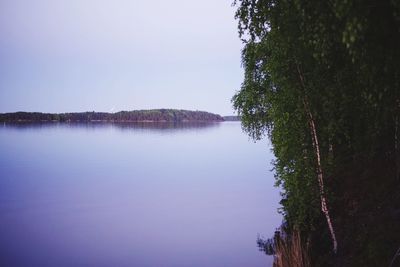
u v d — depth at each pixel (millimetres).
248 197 34562
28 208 29844
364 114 9852
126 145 114625
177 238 21078
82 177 49031
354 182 13734
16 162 66625
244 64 21656
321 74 10031
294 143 11203
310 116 10766
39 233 22453
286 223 19812
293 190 11547
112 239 21094
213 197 34656
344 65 8555
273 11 8516
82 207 30250
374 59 6133
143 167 61875
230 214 27125
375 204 11609
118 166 63062
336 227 12195
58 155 81625
